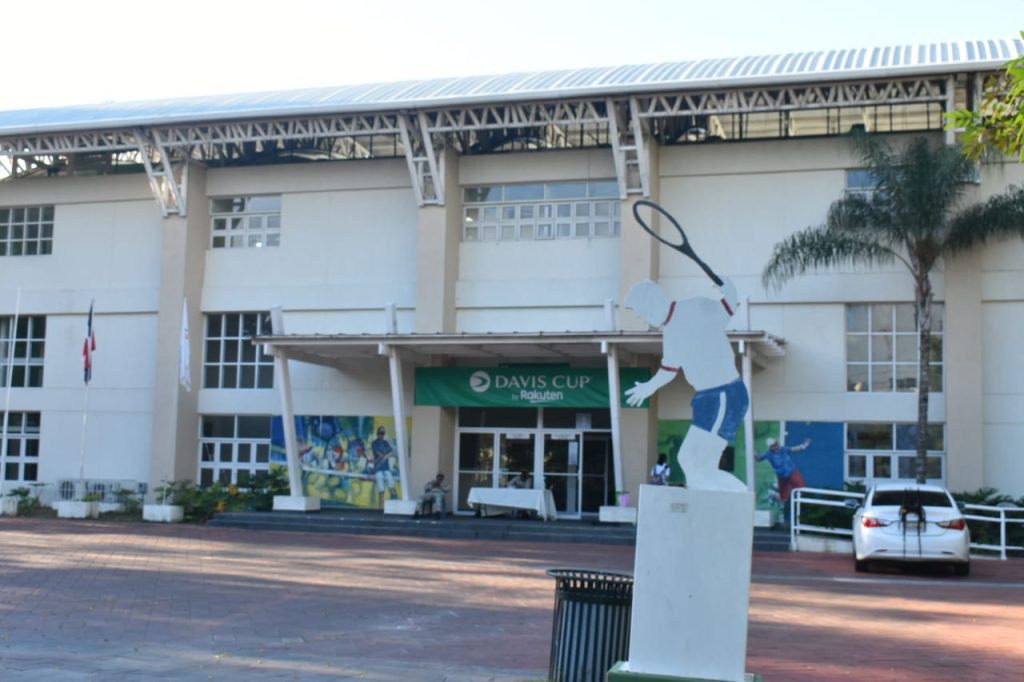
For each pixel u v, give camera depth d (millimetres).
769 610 14148
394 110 28547
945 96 25562
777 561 21016
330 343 27875
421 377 29562
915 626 12914
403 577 17266
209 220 32906
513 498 28188
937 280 27078
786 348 27969
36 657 10227
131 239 33469
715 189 28922
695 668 7766
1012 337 26562
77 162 34562
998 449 26438
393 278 31047
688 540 7891
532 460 30031
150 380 32750
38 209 34656
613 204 29703
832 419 27578
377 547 22906
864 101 25969
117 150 32062
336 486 30906
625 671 7836
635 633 7891
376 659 10352
